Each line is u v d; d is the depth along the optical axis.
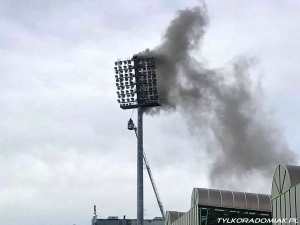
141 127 123.44
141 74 122.25
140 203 120.31
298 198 59.88
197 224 87.69
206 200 87.81
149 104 122.56
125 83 123.25
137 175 122.19
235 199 88.25
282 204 64.94
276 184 67.50
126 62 122.69
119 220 172.75
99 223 172.12
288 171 64.00
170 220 118.06
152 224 176.12
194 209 90.31
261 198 88.88
